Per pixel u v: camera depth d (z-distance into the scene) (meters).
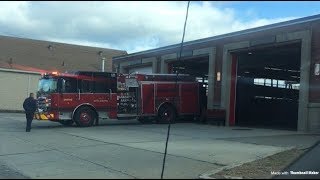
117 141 17.23
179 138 18.48
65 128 23.56
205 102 30.14
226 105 28.53
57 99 24.09
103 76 25.59
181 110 28.95
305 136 19.67
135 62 38.16
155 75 28.02
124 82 26.52
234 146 15.55
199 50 30.81
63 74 24.36
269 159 12.66
